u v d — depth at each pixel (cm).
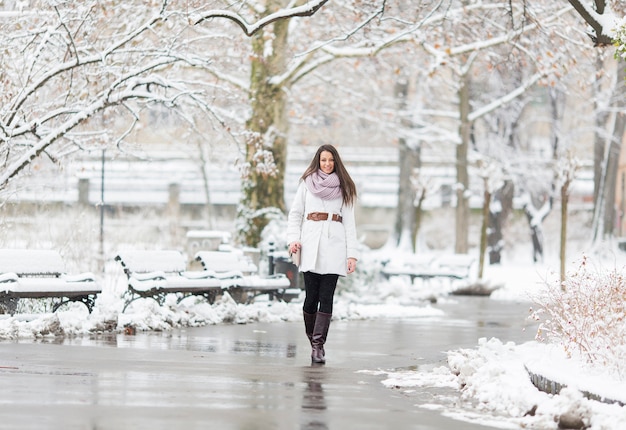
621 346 1289
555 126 6838
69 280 2136
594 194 6812
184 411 1141
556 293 1571
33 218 3700
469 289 4241
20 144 2669
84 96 2770
